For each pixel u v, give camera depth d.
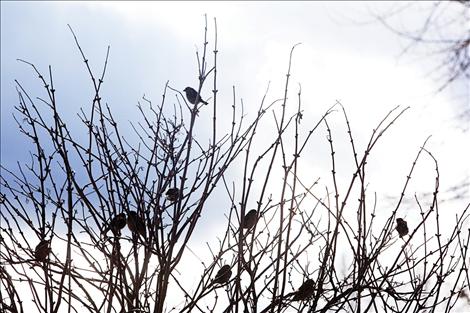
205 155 8.81
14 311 7.54
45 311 7.68
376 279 8.02
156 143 8.97
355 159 8.38
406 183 8.47
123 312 7.86
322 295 8.10
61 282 7.70
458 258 8.26
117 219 8.37
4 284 7.66
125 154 8.80
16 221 8.08
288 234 8.00
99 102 8.97
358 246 8.07
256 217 8.15
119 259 8.07
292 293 8.01
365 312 7.92
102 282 8.03
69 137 8.57
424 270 8.27
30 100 8.56
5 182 8.23
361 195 8.23
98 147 8.68
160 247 8.37
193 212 8.38
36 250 7.88
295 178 8.17
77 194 8.38
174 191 8.57
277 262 7.93
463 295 7.95
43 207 8.19
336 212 8.20
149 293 8.20
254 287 7.96
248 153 8.48
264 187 8.22
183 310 8.00
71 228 7.98
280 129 8.55
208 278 8.23
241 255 8.08
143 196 8.57
